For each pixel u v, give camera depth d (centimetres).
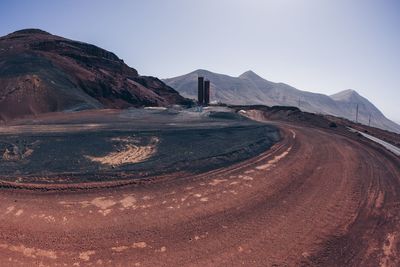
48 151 1983
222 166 1833
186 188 1493
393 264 1001
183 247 1041
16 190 1383
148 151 2075
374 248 1080
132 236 1088
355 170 1894
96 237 1073
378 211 1353
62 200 1317
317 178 1727
